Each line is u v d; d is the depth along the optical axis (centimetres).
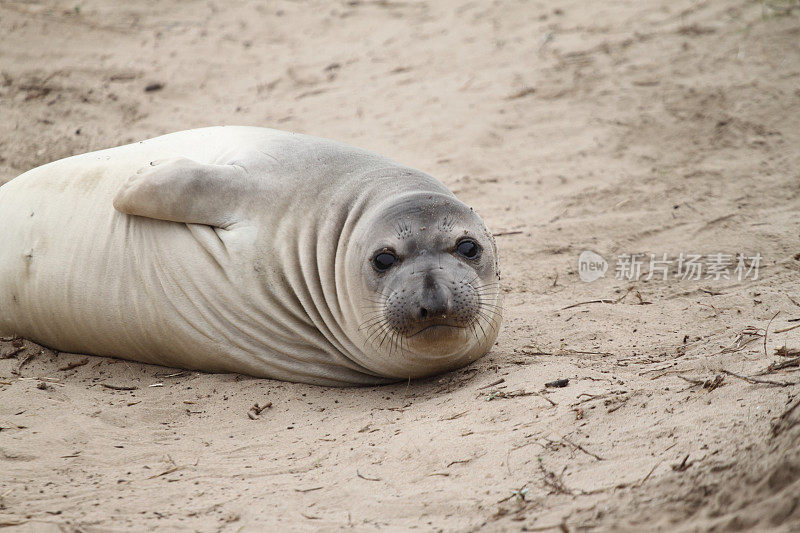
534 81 3909
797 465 1139
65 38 4203
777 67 3766
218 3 4847
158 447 1642
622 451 1402
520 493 1331
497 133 3528
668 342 1994
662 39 4144
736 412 1422
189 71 4100
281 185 2022
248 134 2197
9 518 1355
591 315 2216
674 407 1515
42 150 3294
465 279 1836
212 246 1964
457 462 1462
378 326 1895
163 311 1995
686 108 3562
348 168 2091
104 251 2047
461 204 1980
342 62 4250
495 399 1695
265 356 2003
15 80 3791
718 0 4453
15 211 2173
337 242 1997
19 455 1582
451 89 3903
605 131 3478
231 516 1359
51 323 2133
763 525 1067
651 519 1178
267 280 1972
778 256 2516
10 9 4334
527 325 2186
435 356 1878
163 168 1950
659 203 2955
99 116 3634
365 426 1689
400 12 4803
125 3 4688
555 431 1502
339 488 1433
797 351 1666
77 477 1516
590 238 2741
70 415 1750
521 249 2686
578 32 4350
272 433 1706
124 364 2116
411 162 3316
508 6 4750
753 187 3002
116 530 1315
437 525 1286
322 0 4966
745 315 2130
